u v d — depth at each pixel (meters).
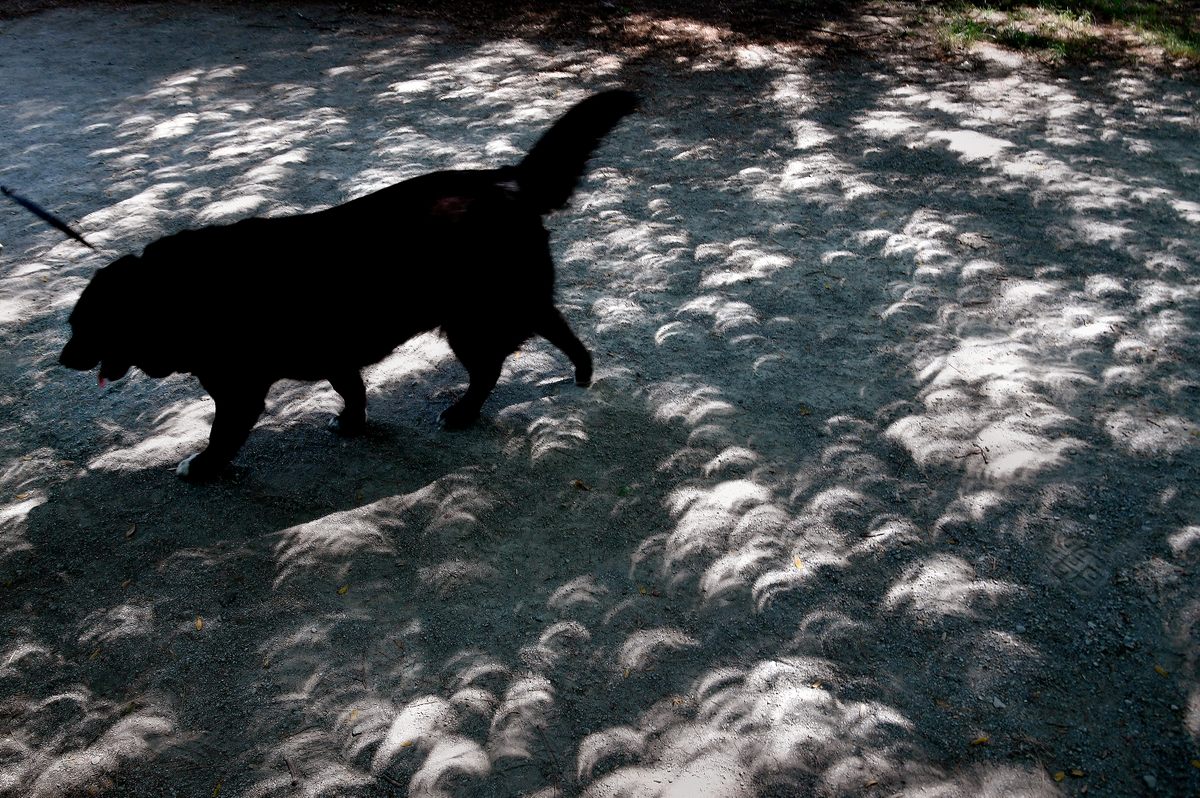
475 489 3.79
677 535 3.52
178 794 2.62
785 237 5.91
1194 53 9.91
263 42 10.70
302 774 2.66
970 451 3.88
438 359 4.76
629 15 11.73
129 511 3.71
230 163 7.22
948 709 2.77
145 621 3.20
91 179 7.03
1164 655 2.89
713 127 7.89
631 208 6.38
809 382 4.45
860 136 7.62
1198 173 6.81
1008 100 8.55
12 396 4.48
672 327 4.94
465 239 3.66
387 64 9.81
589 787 2.60
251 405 3.74
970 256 5.58
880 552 3.39
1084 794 2.49
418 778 2.63
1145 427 3.96
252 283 3.48
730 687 2.89
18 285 5.48
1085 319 4.83
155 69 9.73
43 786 2.64
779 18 11.69
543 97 8.59
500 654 3.04
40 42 10.71
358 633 3.14
